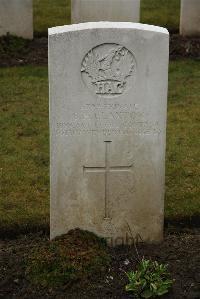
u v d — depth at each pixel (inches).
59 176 232.5
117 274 225.3
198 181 290.2
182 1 486.9
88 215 238.4
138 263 231.3
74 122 227.0
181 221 262.7
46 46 472.7
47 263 221.9
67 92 223.6
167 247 242.7
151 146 232.4
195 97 390.6
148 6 573.0
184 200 274.2
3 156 313.1
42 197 276.4
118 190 236.5
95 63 221.5
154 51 221.6
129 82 224.4
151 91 225.8
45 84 409.1
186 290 217.5
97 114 227.0
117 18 446.0
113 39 219.5
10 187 283.9
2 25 474.0
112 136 229.9
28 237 252.1
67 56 219.8
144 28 219.8
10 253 238.1
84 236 234.8
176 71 430.9
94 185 235.0
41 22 526.3
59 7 569.3
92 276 222.1
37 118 358.6
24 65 442.0
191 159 311.0
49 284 218.4
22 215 261.7
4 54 453.1
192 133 341.1
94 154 231.3
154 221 241.8
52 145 229.1
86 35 218.1
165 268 222.2
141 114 228.2
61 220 237.9
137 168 234.5
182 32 494.3
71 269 220.5
